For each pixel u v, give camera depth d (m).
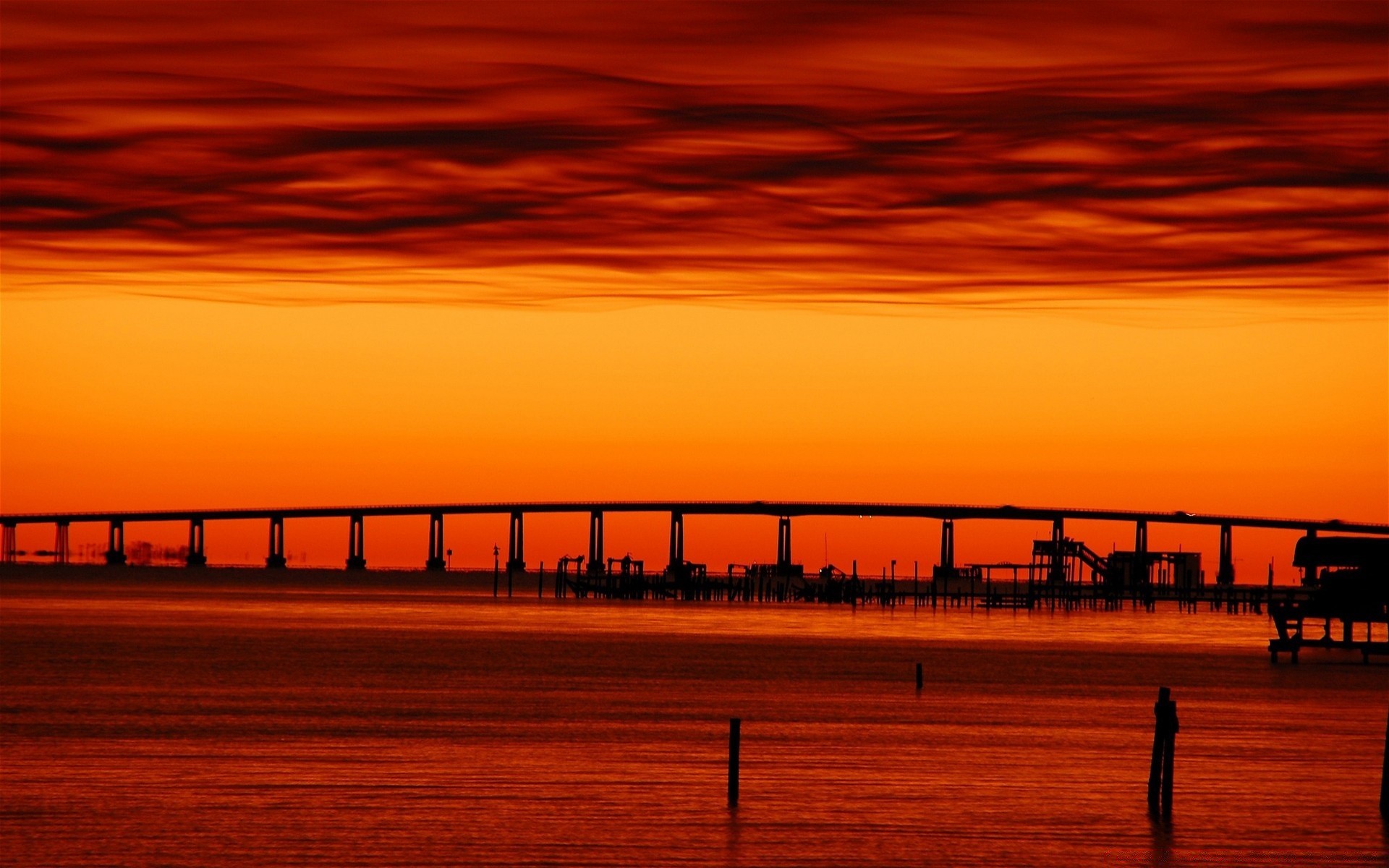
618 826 70.38
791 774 84.44
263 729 100.81
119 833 67.88
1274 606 181.75
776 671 158.38
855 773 84.94
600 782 81.19
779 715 113.50
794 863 64.38
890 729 104.94
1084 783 82.56
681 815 72.88
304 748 92.31
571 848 66.06
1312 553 183.88
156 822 70.12
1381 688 144.12
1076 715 115.69
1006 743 98.06
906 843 67.88
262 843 66.19
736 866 63.81
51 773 82.06
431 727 103.00
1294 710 121.69
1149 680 152.38
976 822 72.12
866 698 127.88
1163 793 74.38
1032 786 81.31
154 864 62.69
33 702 115.88
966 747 95.81
